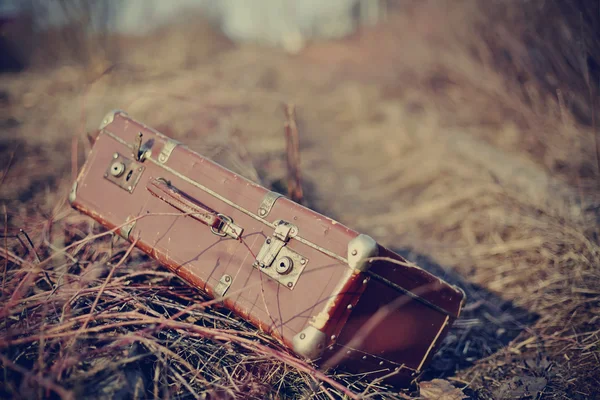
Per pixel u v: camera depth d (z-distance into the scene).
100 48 8.54
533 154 5.14
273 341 2.25
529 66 5.25
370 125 8.22
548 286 3.20
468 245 4.00
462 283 3.49
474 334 2.97
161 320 2.05
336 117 8.98
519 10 5.50
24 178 4.16
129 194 2.48
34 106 6.52
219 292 2.18
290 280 2.07
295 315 2.02
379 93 9.48
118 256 2.74
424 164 5.88
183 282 2.60
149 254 2.37
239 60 11.83
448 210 4.61
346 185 5.82
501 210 4.11
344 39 17.23
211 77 8.52
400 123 7.39
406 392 2.40
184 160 2.44
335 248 2.03
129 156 2.54
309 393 2.15
